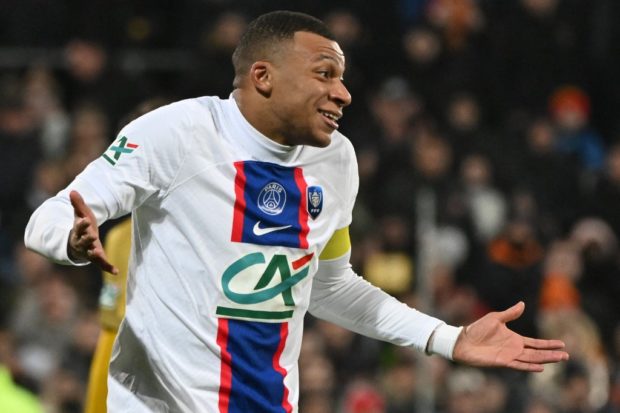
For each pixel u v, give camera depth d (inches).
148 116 565.0
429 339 621.3
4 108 1572.3
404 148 1596.9
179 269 565.3
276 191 573.6
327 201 589.3
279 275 573.6
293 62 566.3
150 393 576.1
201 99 577.3
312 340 1305.4
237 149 569.9
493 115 1785.2
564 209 1686.8
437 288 1413.6
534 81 1804.9
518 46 1804.9
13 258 1464.1
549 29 1823.3
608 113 1888.5
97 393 752.3
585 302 1519.4
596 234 1593.3
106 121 1611.7
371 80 1744.6
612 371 1435.8
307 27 572.4
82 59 1668.3
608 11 1889.8
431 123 1696.6
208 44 1649.9
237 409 569.6
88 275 1382.9
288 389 583.8
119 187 551.2
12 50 1742.1
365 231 1494.8
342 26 1739.7
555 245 1558.8
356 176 606.2
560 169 1697.8
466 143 1662.2
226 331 566.6
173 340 567.2
